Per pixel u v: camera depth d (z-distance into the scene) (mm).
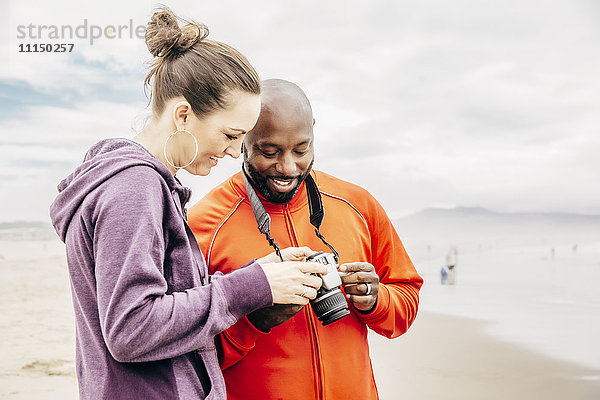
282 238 1600
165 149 1173
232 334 1421
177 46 1169
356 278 1461
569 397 4320
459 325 7730
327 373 1504
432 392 4398
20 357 5602
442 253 31875
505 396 4324
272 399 1481
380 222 1723
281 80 1557
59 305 9148
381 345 6270
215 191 1708
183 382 1071
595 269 19906
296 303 1165
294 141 1467
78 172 1100
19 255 17203
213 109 1132
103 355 1051
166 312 973
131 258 968
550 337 6828
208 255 1589
